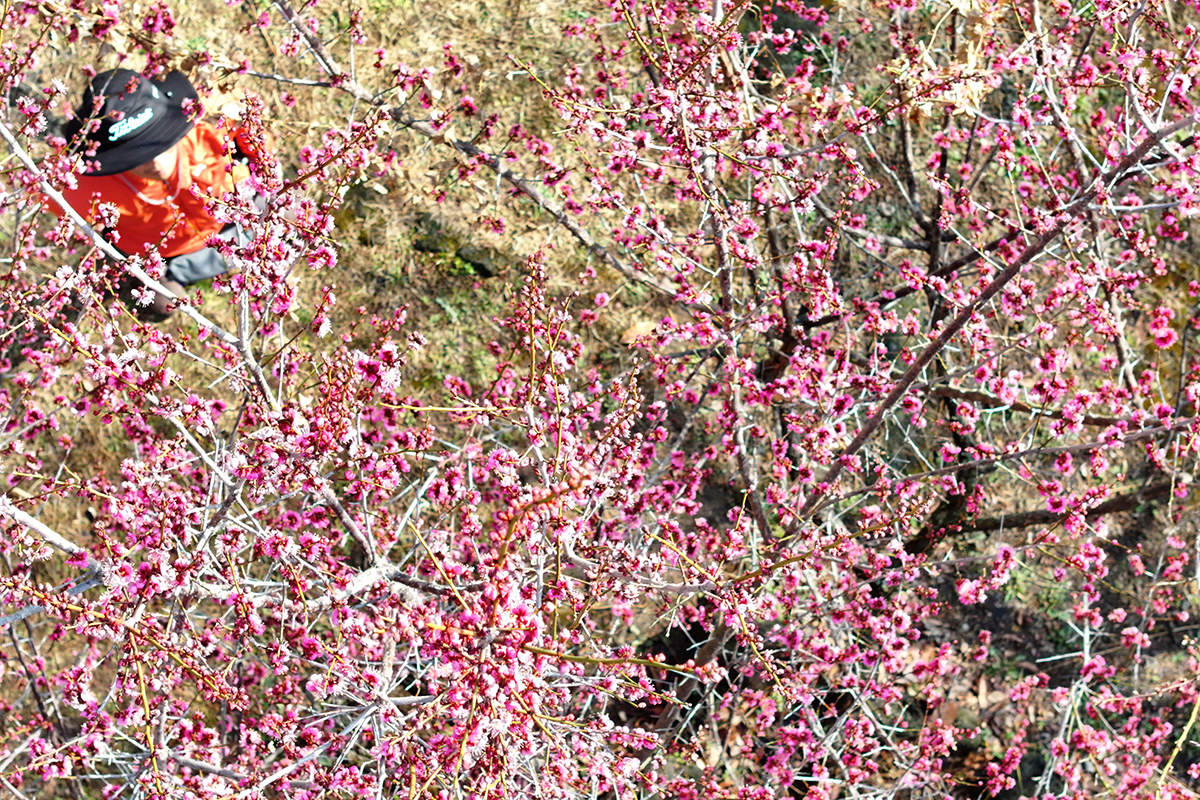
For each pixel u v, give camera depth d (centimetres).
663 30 381
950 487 409
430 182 626
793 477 571
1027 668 564
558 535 292
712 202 358
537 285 335
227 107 416
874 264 626
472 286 619
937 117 540
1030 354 582
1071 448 370
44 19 379
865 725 421
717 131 350
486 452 576
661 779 390
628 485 387
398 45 657
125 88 441
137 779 297
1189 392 372
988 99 645
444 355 606
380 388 275
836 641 507
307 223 290
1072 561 387
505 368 439
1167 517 580
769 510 552
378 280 618
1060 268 443
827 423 389
